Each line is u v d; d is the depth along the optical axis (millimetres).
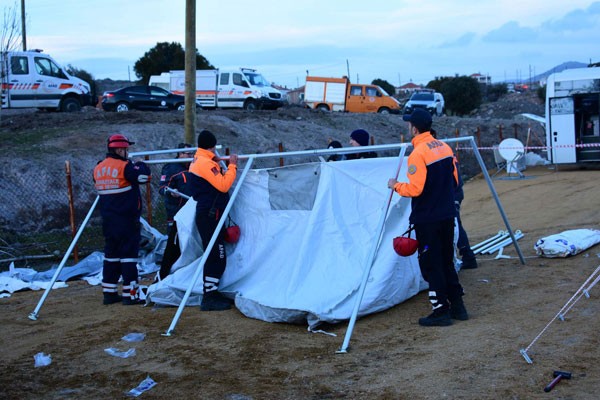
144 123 19656
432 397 4336
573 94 19734
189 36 12734
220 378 5023
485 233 11398
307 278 6691
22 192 13672
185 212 7750
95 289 9117
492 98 69188
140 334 6312
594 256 8203
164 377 5113
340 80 37719
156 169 15891
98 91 53219
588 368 4609
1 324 7113
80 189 14344
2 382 5156
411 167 5820
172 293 7492
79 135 17156
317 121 25688
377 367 5023
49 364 5574
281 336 6051
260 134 21297
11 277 9875
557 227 10883
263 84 32531
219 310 7191
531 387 4359
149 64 53156
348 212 7008
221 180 7102
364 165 7156
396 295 6672
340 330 6141
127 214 7793
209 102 31766
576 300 6305
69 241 12820
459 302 6145
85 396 4809
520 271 7863
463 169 22750
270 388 4754
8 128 18484
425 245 5977
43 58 23516
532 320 5836
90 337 6355
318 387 4707
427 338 5641
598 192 14305
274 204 7328
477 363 4875
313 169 7191
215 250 7207
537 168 21594
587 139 20016
